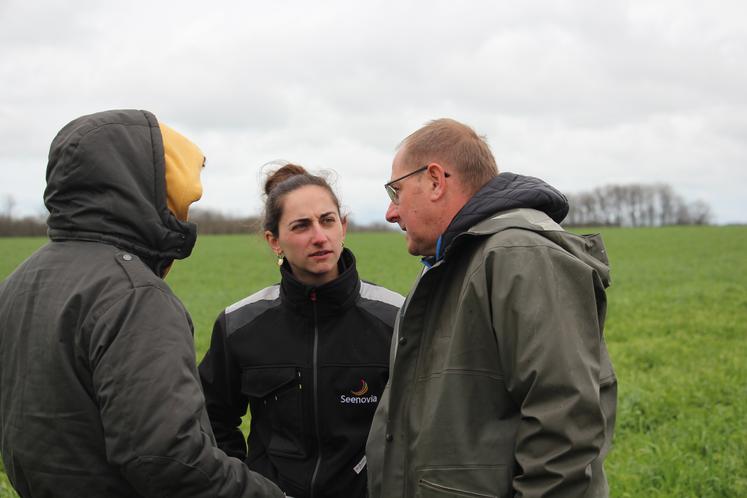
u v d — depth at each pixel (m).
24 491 2.33
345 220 3.50
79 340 2.18
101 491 2.19
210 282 28.16
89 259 2.29
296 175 3.33
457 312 2.46
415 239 2.80
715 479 5.43
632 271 29.14
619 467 5.84
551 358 2.22
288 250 3.21
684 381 8.89
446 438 2.41
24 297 2.32
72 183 2.32
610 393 2.48
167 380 2.11
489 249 2.41
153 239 2.37
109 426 2.09
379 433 2.79
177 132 2.58
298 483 3.17
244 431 6.74
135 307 2.18
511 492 2.37
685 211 120.56
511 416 2.42
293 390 3.22
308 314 3.24
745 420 6.93
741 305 17.67
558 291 2.29
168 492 2.09
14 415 2.25
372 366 3.22
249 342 3.32
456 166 2.70
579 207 124.69
